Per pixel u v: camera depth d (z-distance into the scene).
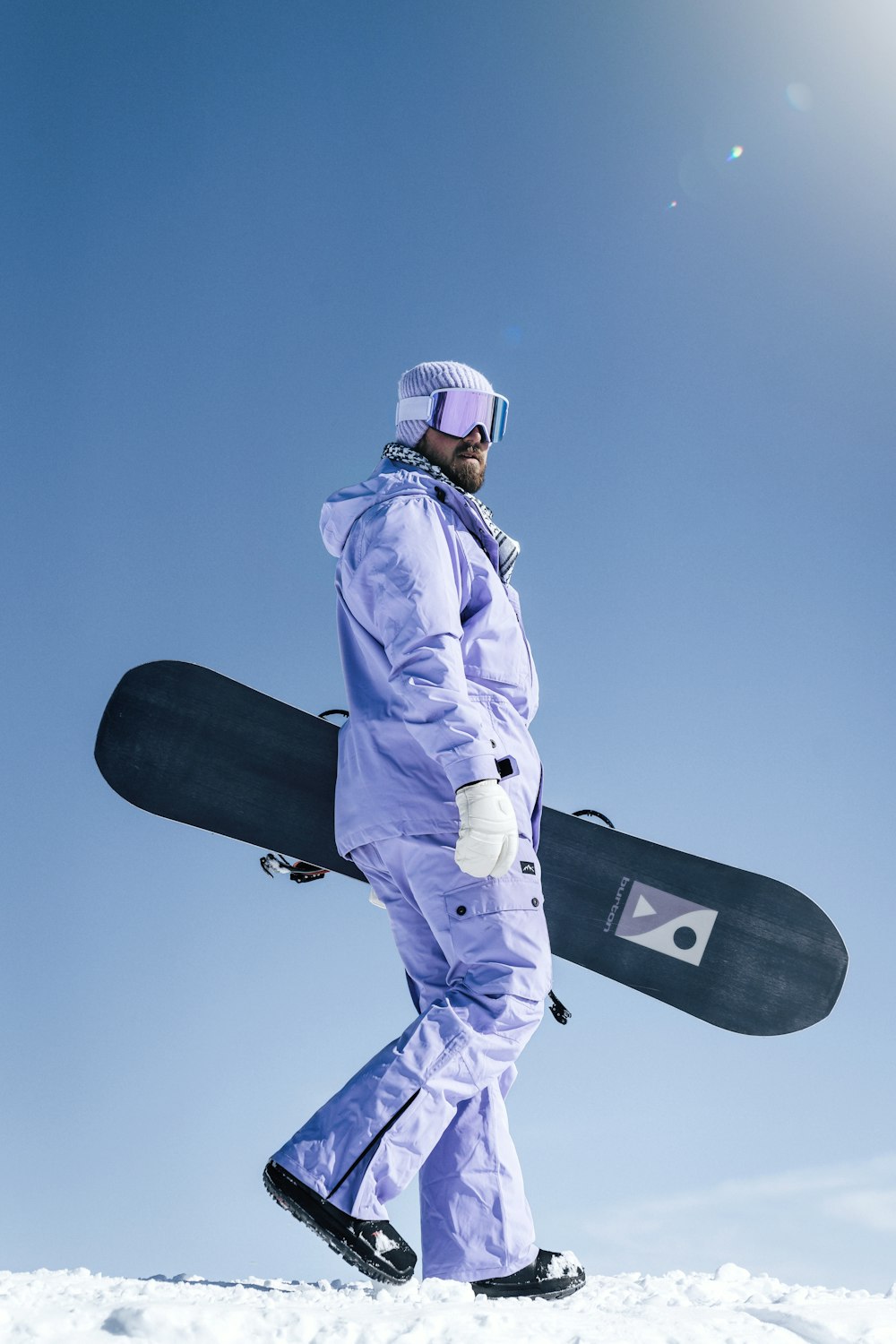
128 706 3.82
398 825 2.84
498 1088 2.93
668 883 3.77
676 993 3.69
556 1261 2.85
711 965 3.71
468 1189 2.83
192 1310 1.92
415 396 3.40
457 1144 2.86
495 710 2.95
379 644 2.97
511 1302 2.50
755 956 3.73
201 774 3.73
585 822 3.80
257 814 3.68
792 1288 2.92
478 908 2.76
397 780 2.86
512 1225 2.82
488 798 2.65
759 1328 2.21
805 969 3.72
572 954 3.68
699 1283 3.01
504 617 3.05
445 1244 2.81
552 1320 2.20
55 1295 2.30
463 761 2.67
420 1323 1.98
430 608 2.80
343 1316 2.12
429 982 2.89
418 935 2.92
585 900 3.73
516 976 2.72
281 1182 2.50
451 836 2.81
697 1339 2.09
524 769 2.93
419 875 2.84
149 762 3.77
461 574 2.99
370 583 2.88
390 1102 2.54
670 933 3.72
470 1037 2.63
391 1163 2.52
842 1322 2.22
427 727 2.71
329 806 3.65
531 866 2.86
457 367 3.41
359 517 3.05
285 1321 1.94
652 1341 2.06
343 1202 2.48
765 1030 3.69
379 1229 2.49
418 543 2.88
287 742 3.73
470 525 3.10
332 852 3.60
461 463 3.34
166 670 3.84
